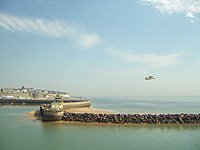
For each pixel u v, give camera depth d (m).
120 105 163.88
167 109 125.69
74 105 102.88
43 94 182.88
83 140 44.38
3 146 39.28
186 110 119.69
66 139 44.97
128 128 57.88
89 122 64.19
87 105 117.69
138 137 47.75
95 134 49.91
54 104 81.62
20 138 45.03
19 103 143.50
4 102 143.62
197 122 66.12
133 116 66.38
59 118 64.25
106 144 41.69
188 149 39.47
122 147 39.88
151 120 65.19
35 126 57.84
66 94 199.50
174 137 48.41
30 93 180.50
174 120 65.75
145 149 38.97
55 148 38.69
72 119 65.12
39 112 85.81
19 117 73.31
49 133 49.84
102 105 161.62
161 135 50.19
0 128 54.69
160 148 39.75
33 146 39.72
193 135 50.66
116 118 64.88
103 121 64.56
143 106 153.38
